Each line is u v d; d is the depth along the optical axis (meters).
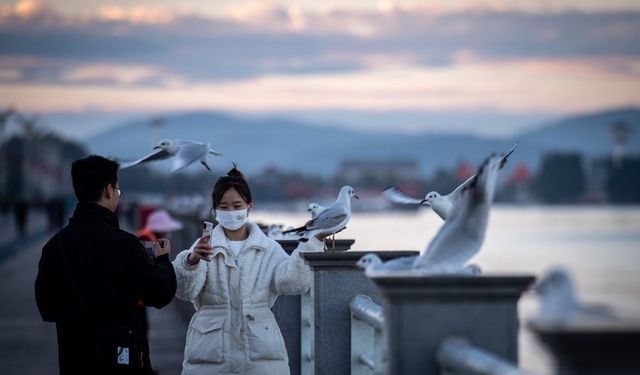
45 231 80.81
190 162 9.43
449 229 6.45
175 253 30.02
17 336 21.56
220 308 9.30
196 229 22.58
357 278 9.57
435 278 6.38
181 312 24.78
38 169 167.50
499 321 6.46
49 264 8.55
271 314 9.46
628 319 4.65
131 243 8.56
